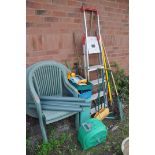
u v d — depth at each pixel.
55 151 2.44
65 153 2.45
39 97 2.59
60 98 2.62
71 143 2.61
